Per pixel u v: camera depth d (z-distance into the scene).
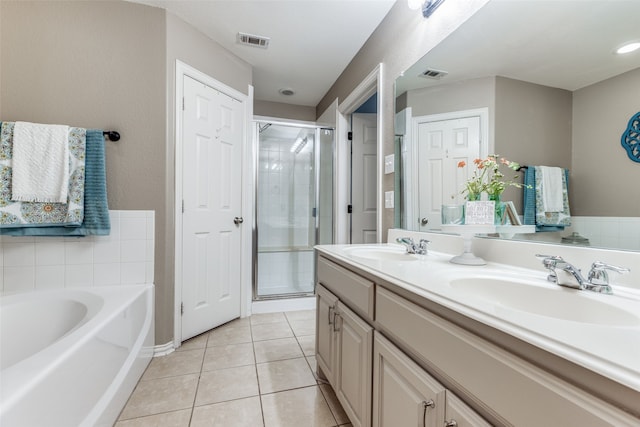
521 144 1.03
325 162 3.12
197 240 2.13
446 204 1.38
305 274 3.29
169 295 1.93
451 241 1.33
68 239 1.77
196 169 2.12
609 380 0.39
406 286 0.80
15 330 1.49
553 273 0.81
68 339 1.02
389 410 0.89
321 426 1.26
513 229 1.05
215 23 2.04
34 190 1.61
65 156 1.66
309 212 3.30
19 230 1.60
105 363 1.19
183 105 2.01
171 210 1.95
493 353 0.54
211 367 1.73
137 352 1.56
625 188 0.76
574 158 0.88
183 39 2.01
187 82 2.04
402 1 1.73
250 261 2.62
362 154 2.88
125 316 1.43
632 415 0.37
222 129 2.33
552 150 0.93
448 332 0.66
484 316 0.56
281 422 1.28
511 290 0.84
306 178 3.28
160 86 1.89
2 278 1.68
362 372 1.05
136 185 1.86
